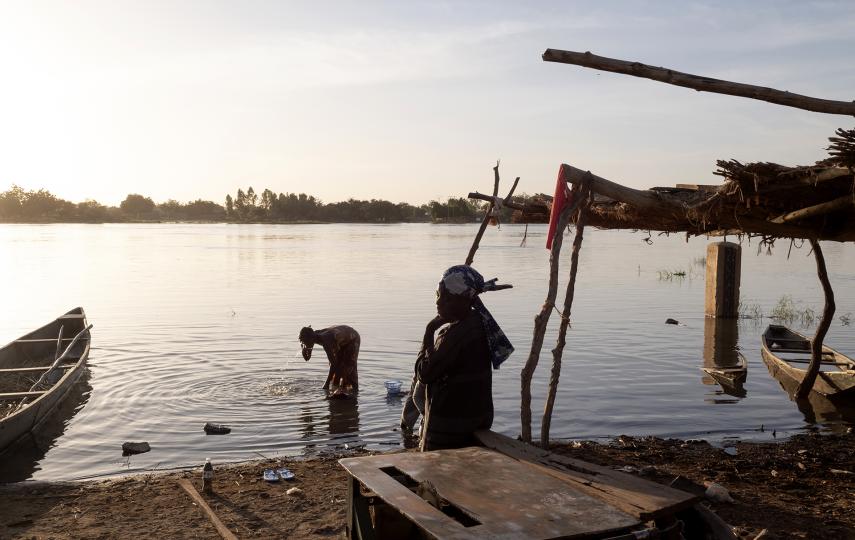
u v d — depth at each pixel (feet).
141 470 26.07
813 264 137.80
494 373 42.11
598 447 27.91
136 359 45.96
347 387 37.93
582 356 47.29
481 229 29.68
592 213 28.94
